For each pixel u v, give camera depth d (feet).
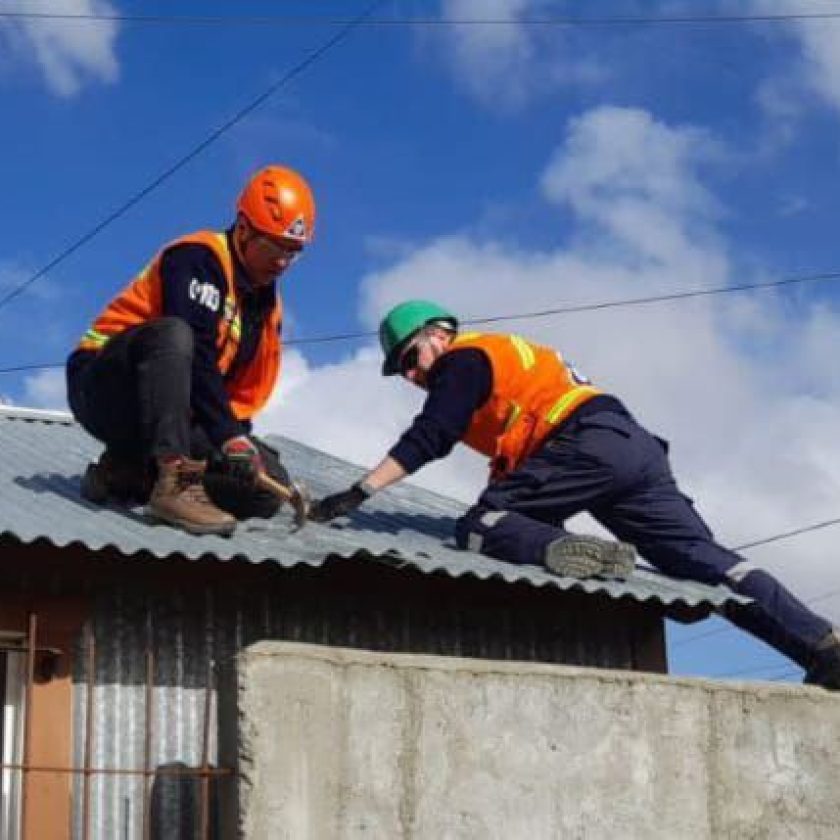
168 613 15.24
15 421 22.16
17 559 14.52
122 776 14.57
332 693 12.55
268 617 15.72
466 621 16.80
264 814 11.99
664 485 16.99
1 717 14.42
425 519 18.67
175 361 15.07
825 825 14.64
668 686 14.17
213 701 15.16
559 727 13.53
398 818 12.62
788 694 14.80
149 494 16.08
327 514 16.25
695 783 14.05
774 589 16.28
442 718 13.01
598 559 15.92
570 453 16.63
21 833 13.83
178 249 16.01
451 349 16.97
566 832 13.32
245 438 15.43
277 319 16.84
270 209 15.99
